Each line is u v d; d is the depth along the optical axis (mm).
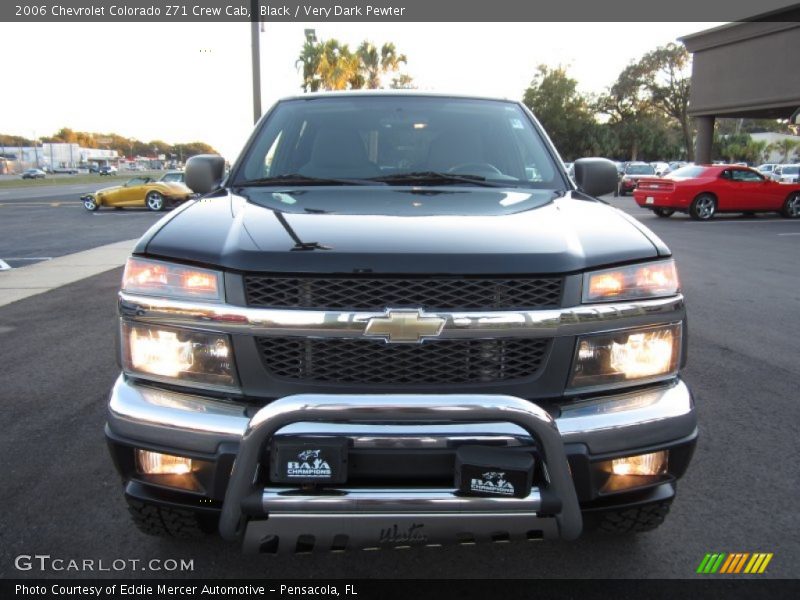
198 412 1943
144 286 2039
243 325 1914
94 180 66688
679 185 15953
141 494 2057
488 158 3160
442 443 1811
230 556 2445
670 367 2092
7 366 4676
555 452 1801
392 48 37469
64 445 3377
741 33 20188
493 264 1902
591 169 3238
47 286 7762
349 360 1918
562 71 57031
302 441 1794
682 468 2082
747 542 2535
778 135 73562
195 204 2520
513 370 1957
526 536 1902
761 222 15664
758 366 4645
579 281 1962
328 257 1896
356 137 3234
